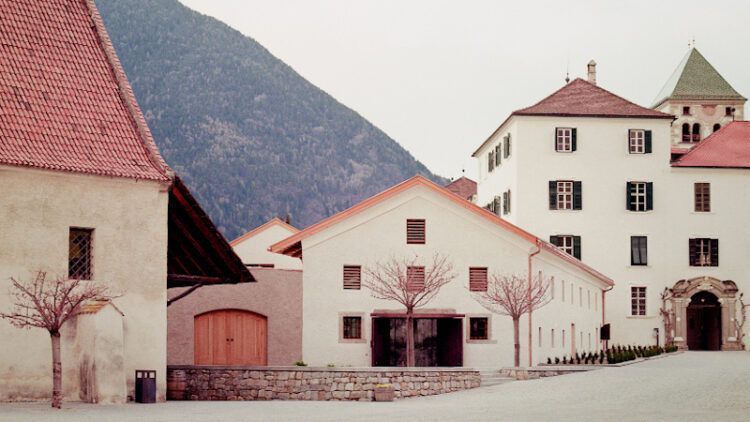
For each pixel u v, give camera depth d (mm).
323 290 51750
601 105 85188
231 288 52906
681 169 85562
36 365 31766
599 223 84438
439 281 51094
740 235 86250
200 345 52219
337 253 51938
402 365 52250
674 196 85688
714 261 86062
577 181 84188
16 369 31422
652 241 85188
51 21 35906
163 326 34812
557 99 85500
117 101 35781
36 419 26016
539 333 54562
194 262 38594
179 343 51562
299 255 56969
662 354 73750
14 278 31453
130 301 34062
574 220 84062
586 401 31859
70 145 33562
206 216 36625
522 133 84000
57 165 32344
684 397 32094
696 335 89812
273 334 53906
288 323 54281
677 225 85688
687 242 85812
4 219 31391
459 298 52250
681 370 47094
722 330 85875
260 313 53594
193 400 36969
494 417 26734
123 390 32156
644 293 85188
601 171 84562
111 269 33688
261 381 37656
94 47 36438
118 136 34969
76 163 33000
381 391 36375
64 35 35938
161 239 34844
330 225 51969
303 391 37375
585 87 86875
